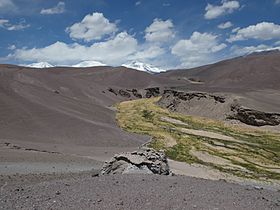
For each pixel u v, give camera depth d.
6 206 15.35
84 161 37.38
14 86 80.12
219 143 70.38
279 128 88.19
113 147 57.25
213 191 19.25
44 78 128.75
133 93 164.50
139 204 16.08
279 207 17.66
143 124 87.06
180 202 16.50
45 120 65.06
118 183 20.00
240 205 16.81
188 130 83.38
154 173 26.75
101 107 101.12
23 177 24.62
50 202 16.05
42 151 41.84
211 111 104.75
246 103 101.12
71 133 62.41
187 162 53.47
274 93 121.81
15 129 58.41
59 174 27.28
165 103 122.69
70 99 91.56
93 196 17.06
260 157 61.19
